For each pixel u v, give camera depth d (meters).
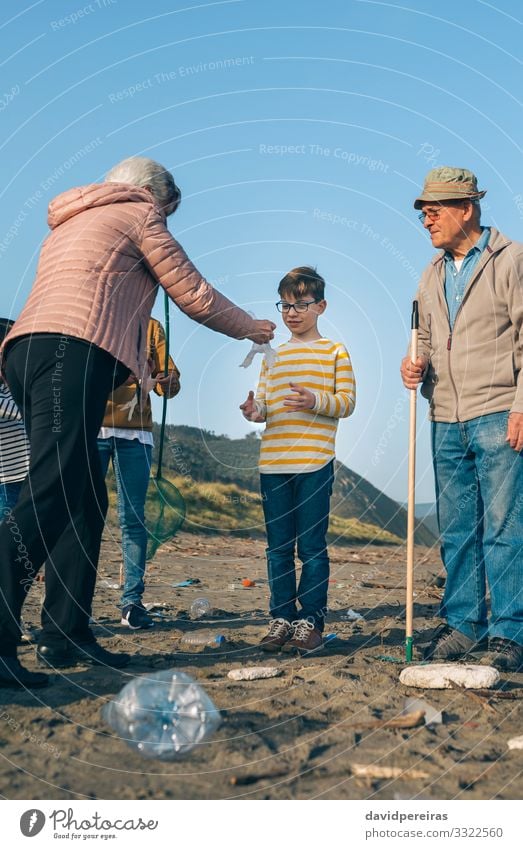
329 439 4.21
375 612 5.73
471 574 4.11
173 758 2.47
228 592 6.91
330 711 2.95
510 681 3.50
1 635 3.10
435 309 4.20
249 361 3.92
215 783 2.31
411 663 3.80
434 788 2.30
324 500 4.18
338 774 2.38
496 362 3.97
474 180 4.08
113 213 3.49
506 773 2.40
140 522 4.67
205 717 2.67
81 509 3.54
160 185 3.78
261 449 4.27
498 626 3.88
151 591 6.59
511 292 3.93
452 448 4.14
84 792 2.23
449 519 4.16
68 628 3.54
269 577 4.21
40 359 3.26
